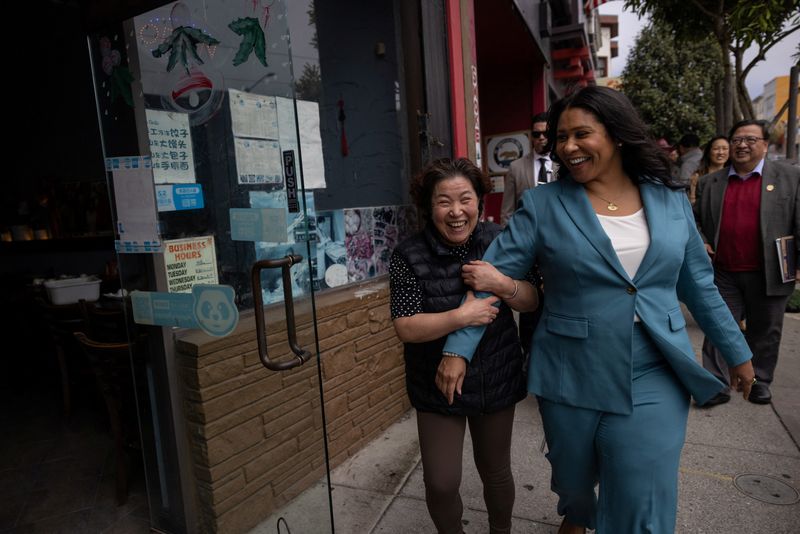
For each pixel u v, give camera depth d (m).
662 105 19.25
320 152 3.30
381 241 3.73
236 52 1.78
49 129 5.30
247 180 1.84
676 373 1.54
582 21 10.66
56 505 2.77
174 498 2.23
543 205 1.63
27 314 4.42
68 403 3.86
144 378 2.20
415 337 1.70
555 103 1.59
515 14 5.96
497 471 1.91
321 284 3.20
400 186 4.12
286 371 1.94
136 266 2.10
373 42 4.00
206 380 2.03
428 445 1.80
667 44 19.03
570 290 1.57
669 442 1.52
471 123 4.42
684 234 1.53
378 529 2.39
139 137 1.96
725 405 3.45
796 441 2.94
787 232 3.15
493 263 1.69
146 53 1.90
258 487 2.04
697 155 5.64
